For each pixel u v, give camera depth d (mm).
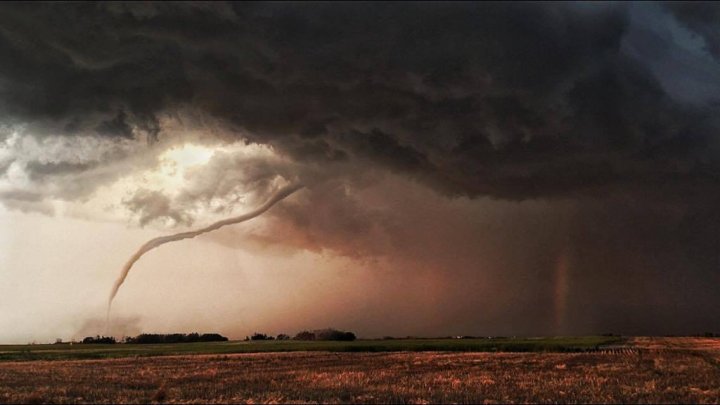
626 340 94938
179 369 48812
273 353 73250
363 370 46438
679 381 36469
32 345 120812
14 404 28812
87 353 76688
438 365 50562
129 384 36969
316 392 32469
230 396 31422
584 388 33188
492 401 28547
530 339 107000
